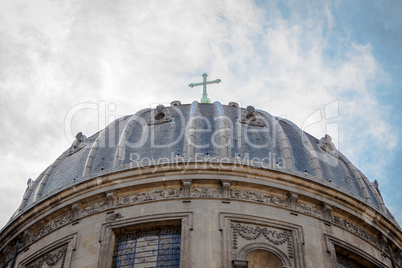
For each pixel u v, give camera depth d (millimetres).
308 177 33219
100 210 32094
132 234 31469
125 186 32344
